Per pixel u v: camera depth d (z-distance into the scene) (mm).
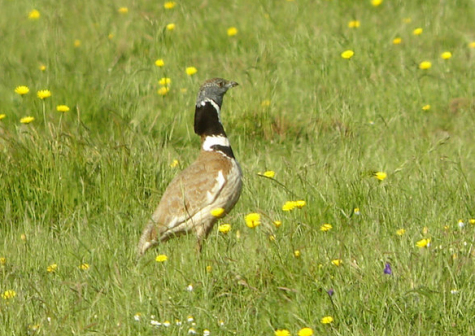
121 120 15484
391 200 11336
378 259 9219
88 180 12297
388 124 15359
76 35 20188
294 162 13422
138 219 11367
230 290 9086
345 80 17531
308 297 8648
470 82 17047
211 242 10445
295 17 21000
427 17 20500
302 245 9578
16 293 9148
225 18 21094
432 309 8367
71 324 8406
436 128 15477
